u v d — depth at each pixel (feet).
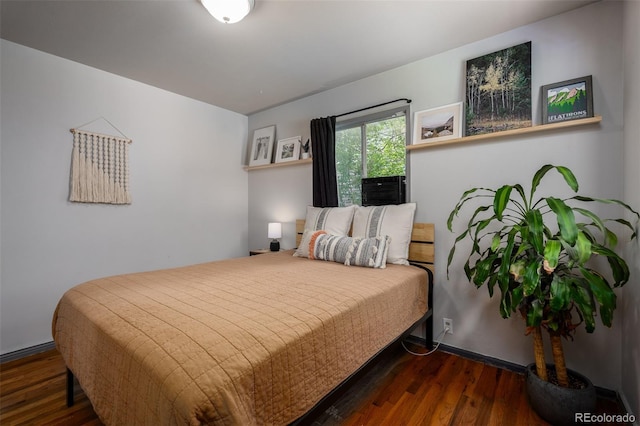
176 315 3.78
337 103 9.78
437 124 7.61
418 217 7.98
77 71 8.19
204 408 2.50
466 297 7.25
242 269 6.73
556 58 6.16
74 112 8.16
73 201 8.16
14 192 7.25
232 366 2.85
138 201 9.51
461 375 6.42
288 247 11.35
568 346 5.99
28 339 7.45
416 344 7.95
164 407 2.61
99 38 7.00
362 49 7.47
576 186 4.39
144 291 4.88
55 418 5.08
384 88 8.67
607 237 4.65
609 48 5.65
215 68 8.52
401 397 5.65
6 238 7.16
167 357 2.92
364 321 4.69
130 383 3.07
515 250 5.40
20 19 6.26
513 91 6.55
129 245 9.32
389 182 8.24
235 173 12.37
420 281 6.84
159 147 10.01
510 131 6.40
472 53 7.20
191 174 10.90
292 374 3.35
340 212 8.79
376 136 9.21
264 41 7.10
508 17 6.23
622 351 5.39
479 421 4.98
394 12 6.06
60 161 7.93
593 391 4.81
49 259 7.79
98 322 3.87
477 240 5.90
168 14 6.11
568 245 4.55
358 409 5.31
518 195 6.55
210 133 11.48
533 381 5.14
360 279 5.84
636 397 4.68
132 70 8.64
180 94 10.48
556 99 6.09
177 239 10.52
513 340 6.66
